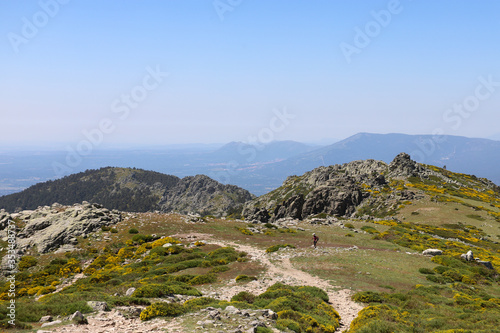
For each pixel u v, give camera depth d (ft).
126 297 67.15
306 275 113.19
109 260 162.71
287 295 79.46
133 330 47.73
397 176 495.41
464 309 77.77
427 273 121.39
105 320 52.24
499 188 538.88
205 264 127.54
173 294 76.13
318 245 176.24
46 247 183.01
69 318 52.60
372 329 59.93
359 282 105.19
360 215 377.91
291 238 204.33
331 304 84.74
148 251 170.19
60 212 225.35
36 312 55.47
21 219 222.89
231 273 114.73
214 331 47.78
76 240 191.83
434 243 203.92
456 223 300.40
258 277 108.78
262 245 177.58
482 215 323.16
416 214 335.06
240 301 74.90
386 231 237.45
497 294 104.12
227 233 212.43
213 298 76.79
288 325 56.34
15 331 45.93
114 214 234.17
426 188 428.97
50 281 144.46
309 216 384.88
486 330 57.26
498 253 209.26
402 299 86.99
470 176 576.20
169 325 50.49
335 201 402.52
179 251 162.50
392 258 142.51
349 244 185.26
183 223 230.68
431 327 63.21
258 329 50.08
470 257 149.38
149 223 223.92
